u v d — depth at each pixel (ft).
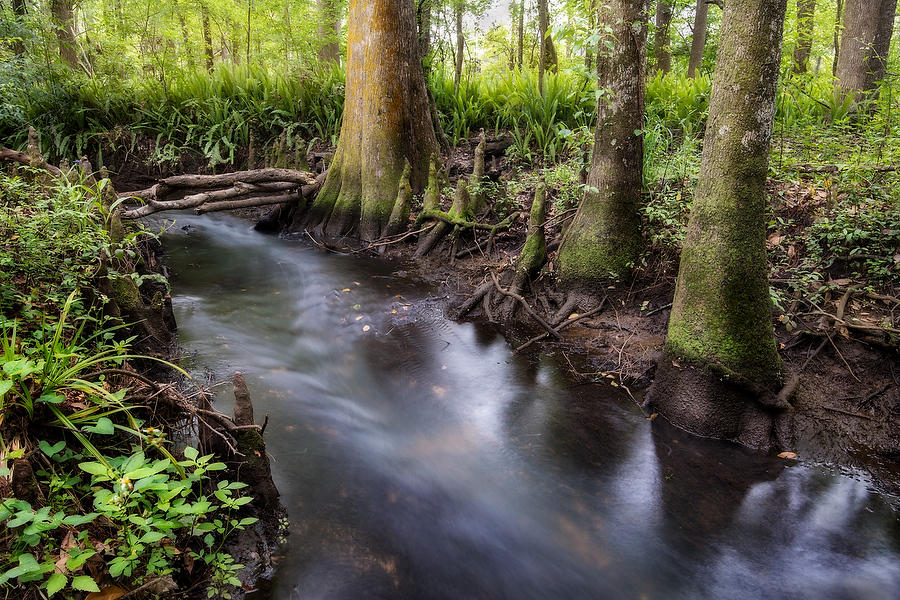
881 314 13.24
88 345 10.39
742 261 11.13
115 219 13.43
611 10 15.46
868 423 11.21
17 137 30.63
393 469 10.80
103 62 35.29
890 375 11.91
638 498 10.18
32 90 31.19
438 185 24.59
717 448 11.37
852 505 9.81
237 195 25.43
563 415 12.66
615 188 16.66
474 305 18.08
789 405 11.39
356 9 24.89
